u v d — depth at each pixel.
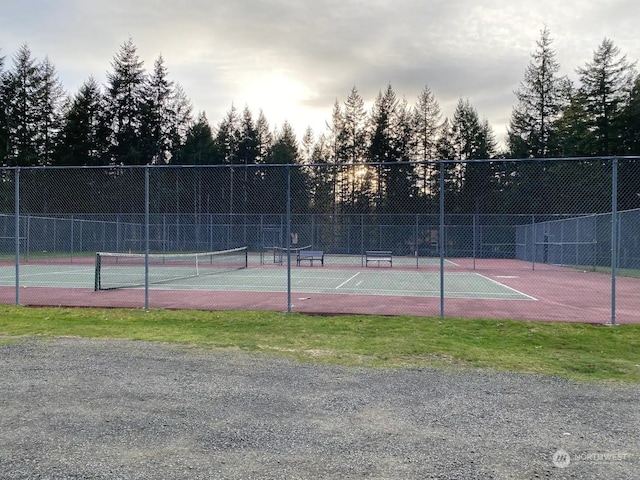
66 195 38.00
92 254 28.89
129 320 8.85
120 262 27.27
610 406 4.41
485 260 30.67
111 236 29.09
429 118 50.53
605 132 41.09
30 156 43.44
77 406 4.32
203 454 3.35
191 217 31.72
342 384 5.05
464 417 4.10
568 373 5.57
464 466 3.19
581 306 10.92
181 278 17.94
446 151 49.97
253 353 6.41
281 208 38.38
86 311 9.73
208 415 4.11
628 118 40.47
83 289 13.87
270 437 3.64
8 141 43.16
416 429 3.82
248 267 24.53
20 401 4.44
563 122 43.69
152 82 50.81
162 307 10.29
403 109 50.56
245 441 3.57
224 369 5.61
